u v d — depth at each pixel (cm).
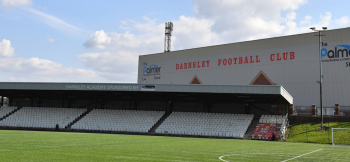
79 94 6175
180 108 6034
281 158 1817
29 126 5434
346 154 2159
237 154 1958
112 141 2831
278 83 6275
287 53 6250
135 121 5303
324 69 5816
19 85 5306
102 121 5378
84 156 1622
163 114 5506
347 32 5669
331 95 5681
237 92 4441
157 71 8344
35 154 1645
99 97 6388
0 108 6156
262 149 2430
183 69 7781
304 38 6091
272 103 5347
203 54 7456
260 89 4338
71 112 5850
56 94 6297
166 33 9419
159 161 1525
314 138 3884
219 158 1708
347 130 4003
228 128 4656
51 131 4728
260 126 4622
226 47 7094
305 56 6038
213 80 7188
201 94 5212
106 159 1534
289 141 3897
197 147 2431
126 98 6303
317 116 4759
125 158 1597
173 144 2698
